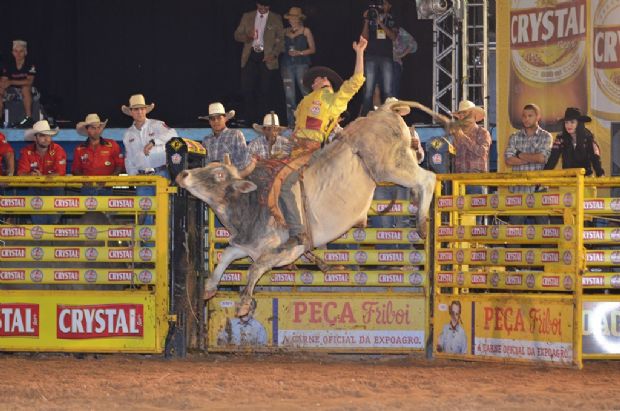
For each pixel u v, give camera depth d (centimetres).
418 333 1566
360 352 1572
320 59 2562
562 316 1429
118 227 1563
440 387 1216
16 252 1566
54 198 1563
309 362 1531
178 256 1563
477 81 2106
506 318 1481
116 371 1385
